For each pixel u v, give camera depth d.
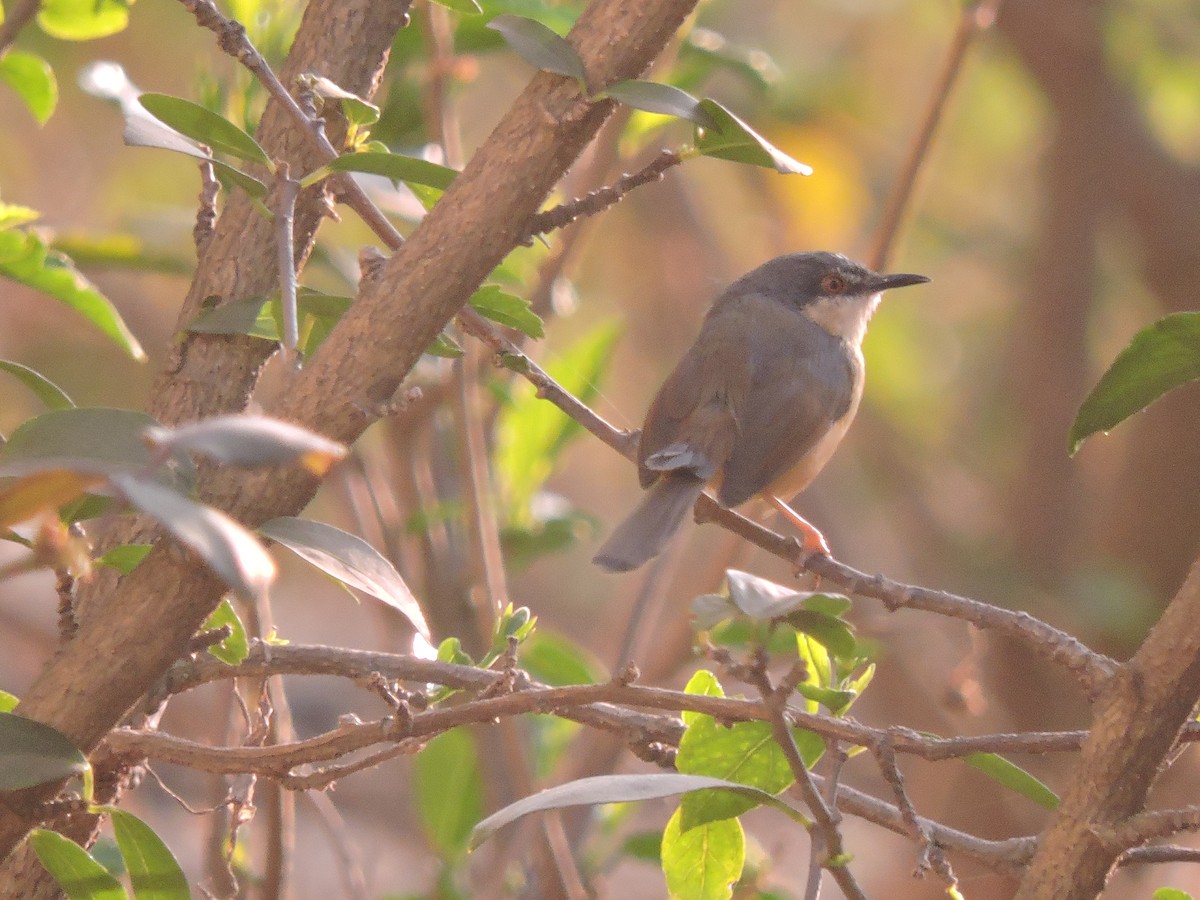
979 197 19.69
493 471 10.23
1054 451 16.39
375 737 5.22
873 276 10.95
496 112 17.88
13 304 16.16
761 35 18.22
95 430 3.83
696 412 9.55
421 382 9.40
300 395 4.55
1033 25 16.22
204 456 4.70
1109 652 14.81
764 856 8.91
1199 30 16.80
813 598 3.82
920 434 18.30
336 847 8.55
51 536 3.61
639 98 4.61
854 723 5.08
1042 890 4.62
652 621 9.86
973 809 13.76
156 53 15.72
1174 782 13.81
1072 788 4.66
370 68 6.24
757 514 10.55
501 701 5.13
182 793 15.51
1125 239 17.17
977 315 19.20
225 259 6.03
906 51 19.20
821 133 18.11
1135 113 16.61
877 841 16.58
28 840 5.24
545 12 8.63
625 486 20.58
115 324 6.50
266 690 6.38
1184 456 15.57
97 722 4.48
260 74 5.22
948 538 16.67
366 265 5.40
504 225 4.63
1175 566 15.61
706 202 19.52
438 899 8.84
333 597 20.17
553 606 19.77
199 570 4.42
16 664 16.25
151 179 17.08
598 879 9.05
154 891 5.20
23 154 16.70
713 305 11.12
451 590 9.70
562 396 6.34
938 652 15.48
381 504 10.48
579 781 4.58
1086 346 16.69
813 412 9.78
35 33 13.88
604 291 18.94
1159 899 5.40
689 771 5.39
